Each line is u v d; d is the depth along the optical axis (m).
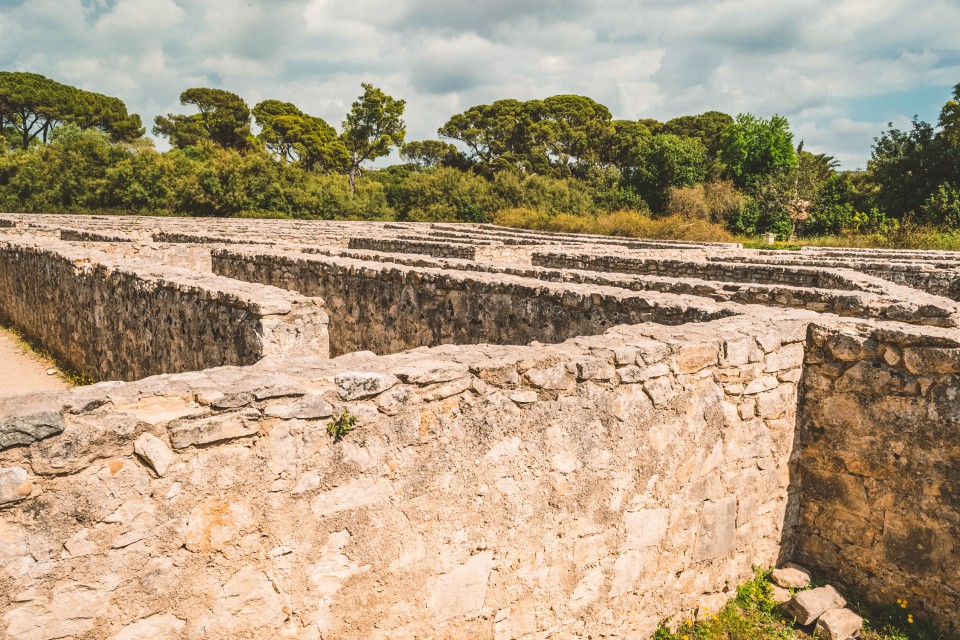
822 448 4.45
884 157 29.83
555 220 29.61
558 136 48.59
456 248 14.53
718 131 57.09
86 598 2.28
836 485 4.39
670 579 3.96
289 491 2.65
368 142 48.19
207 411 2.46
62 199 32.06
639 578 3.81
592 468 3.52
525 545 3.33
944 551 3.85
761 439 4.31
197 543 2.48
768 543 4.49
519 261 14.64
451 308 7.38
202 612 2.52
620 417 3.59
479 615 3.23
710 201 34.41
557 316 6.42
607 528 3.63
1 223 20.66
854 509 4.30
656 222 26.53
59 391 2.38
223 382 2.64
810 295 6.52
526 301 6.67
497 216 35.41
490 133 49.00
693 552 4.06
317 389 2.71
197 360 6.35
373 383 2.80
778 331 4.31
